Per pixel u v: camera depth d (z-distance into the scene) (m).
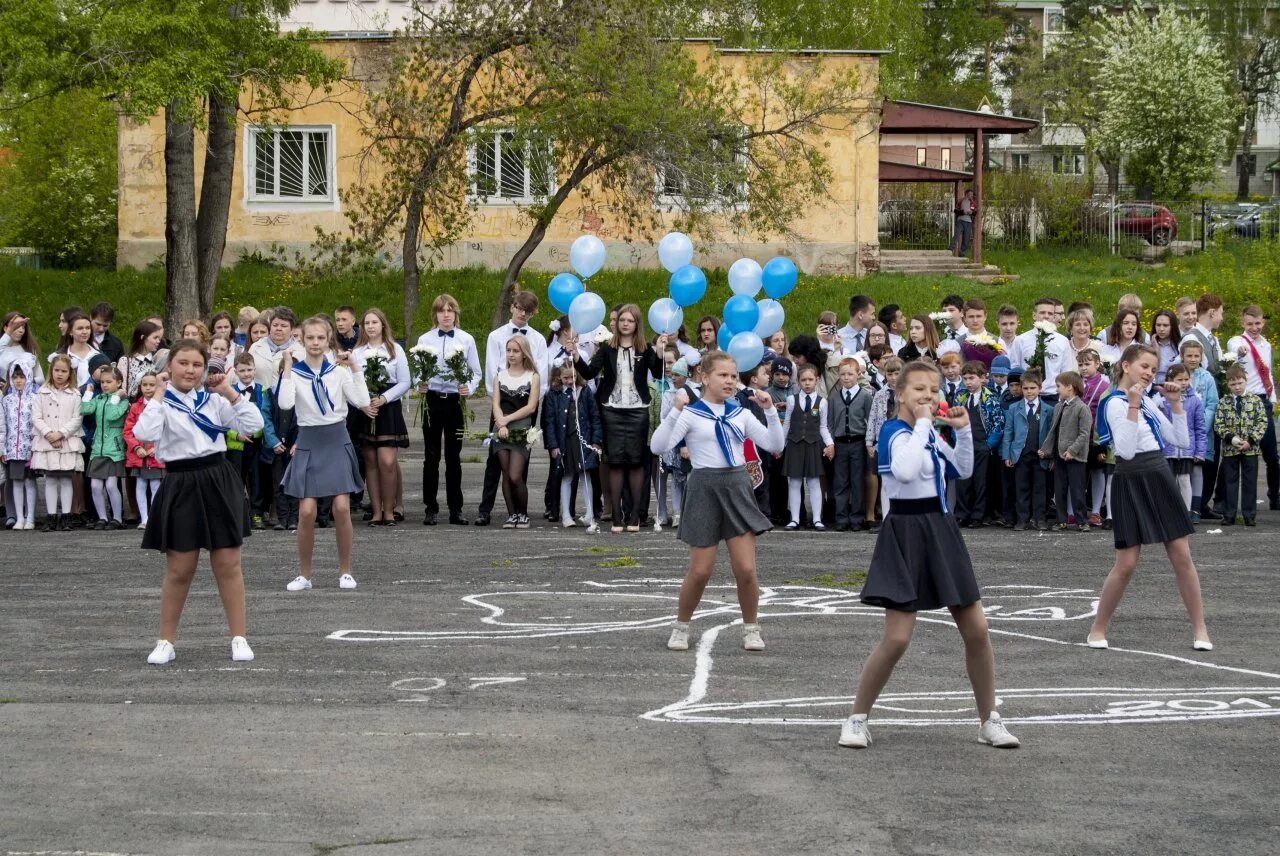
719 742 7.32
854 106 34.31
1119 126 55.22
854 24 45.44
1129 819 6.15
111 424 15.49
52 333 30.28
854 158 35.12
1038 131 73.12
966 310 16.11
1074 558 13.42
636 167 28.97
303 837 5.89
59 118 46.00
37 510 17.03
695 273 13.06
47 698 8.14
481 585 11.95
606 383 14.85
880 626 10.38
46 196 45.84
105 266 44.78
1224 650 9.62
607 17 28.44
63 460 15.38
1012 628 10.35
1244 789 6.59
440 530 15.17
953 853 5.72
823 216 35.38
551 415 15.33
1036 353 15.52
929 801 6.38
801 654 9.45
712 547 9.45
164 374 15.27
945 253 37.78
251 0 24.89
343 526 11.70
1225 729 7.64
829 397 15.37
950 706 8.10
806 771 6.82
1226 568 12.87
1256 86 76.06
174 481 9.08
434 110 28.88
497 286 32.78
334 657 9.25
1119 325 16.20
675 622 10.46
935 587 7.14
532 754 7.08
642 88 27.62
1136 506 9.59
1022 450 15.30
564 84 27.94
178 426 9.00
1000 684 8.64
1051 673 8.94
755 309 12.47
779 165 31.50
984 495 15.48
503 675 8.79
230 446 14.99
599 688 8.47
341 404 11.59
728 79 33.34
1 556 13.57
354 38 33.38
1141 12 58.03
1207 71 55.34
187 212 27.62
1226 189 75.75
